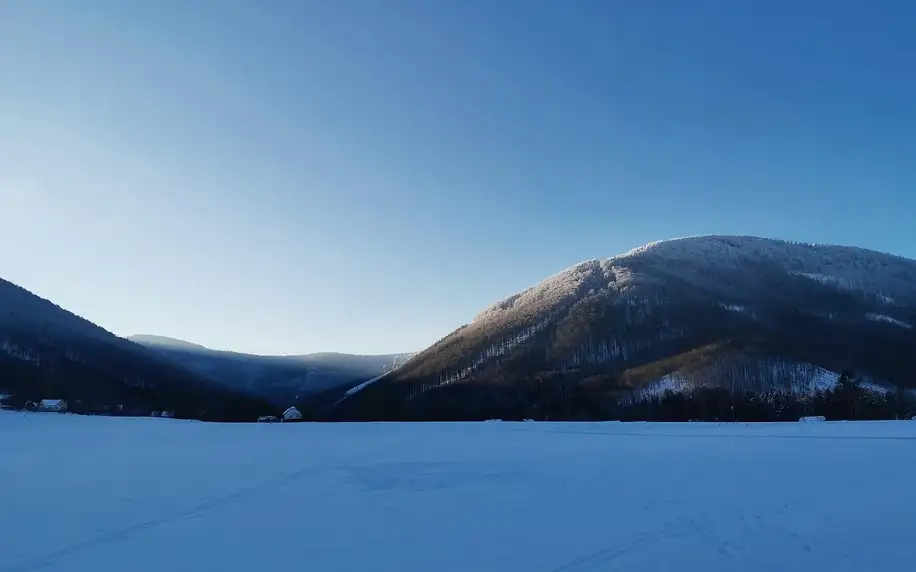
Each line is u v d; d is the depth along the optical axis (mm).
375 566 9594
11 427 33969
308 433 31578
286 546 10695
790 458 19656
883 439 24797
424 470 18562
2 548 10547
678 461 19500
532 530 11516
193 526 12055
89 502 14195
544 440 26672
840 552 9820
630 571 9117
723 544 10344
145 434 30797
